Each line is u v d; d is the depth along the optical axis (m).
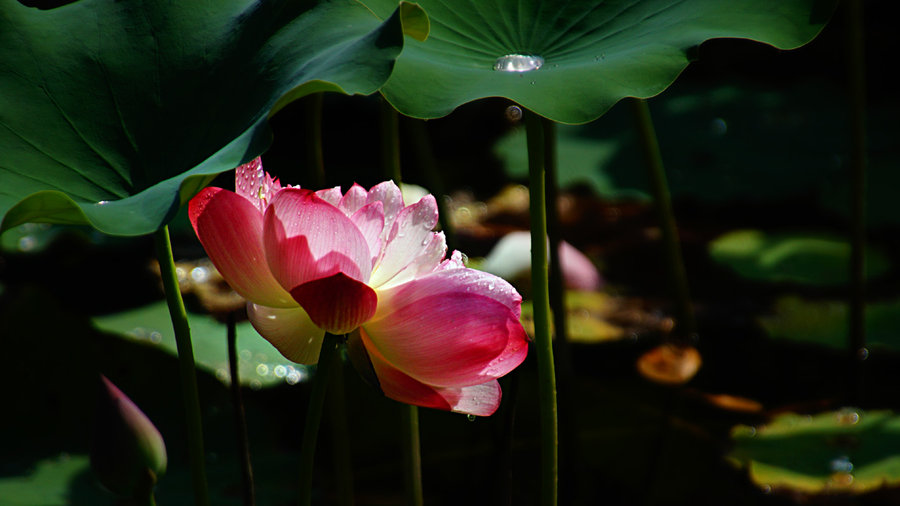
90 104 1.85
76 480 2.13
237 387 1.91
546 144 2.26
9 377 2.32
